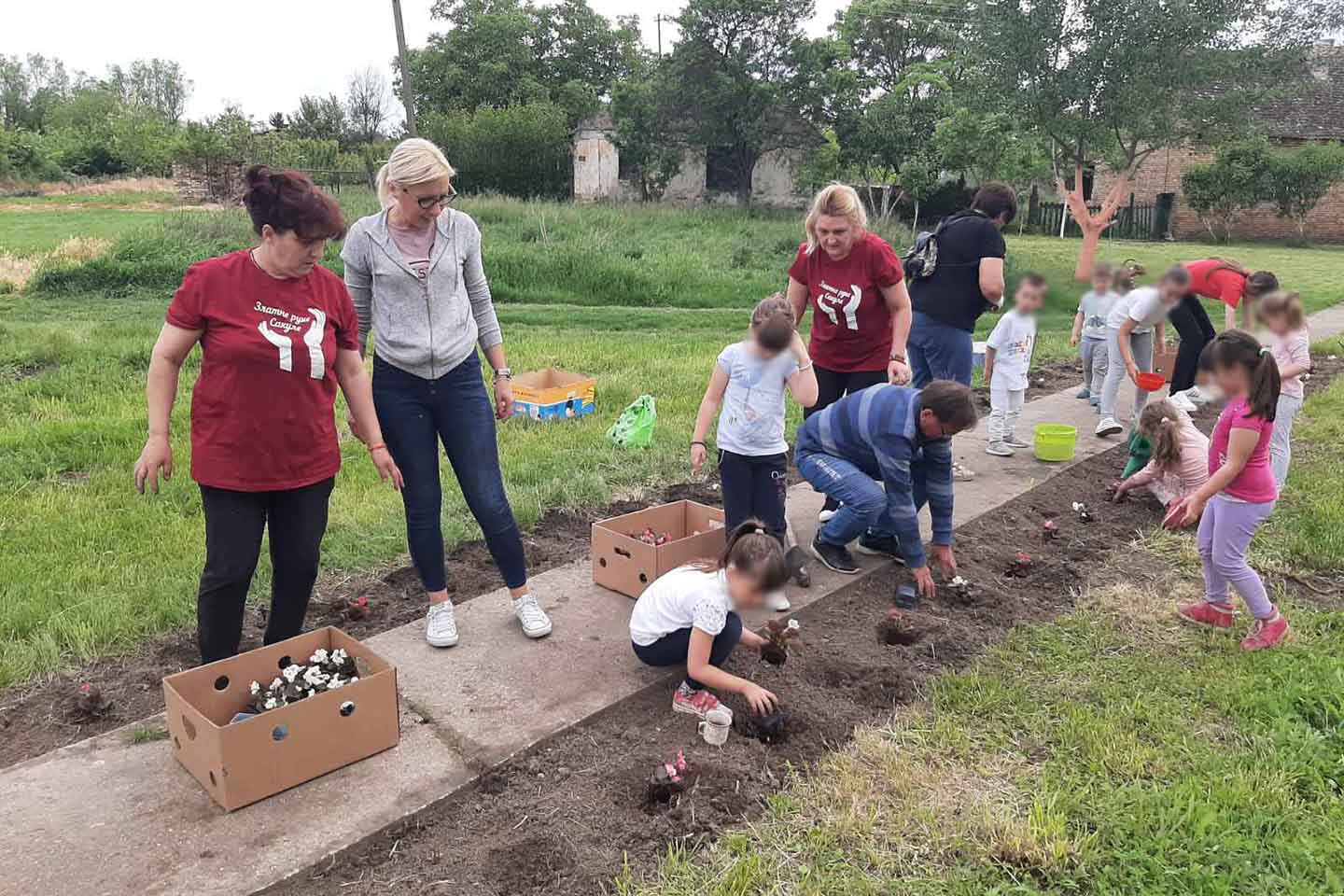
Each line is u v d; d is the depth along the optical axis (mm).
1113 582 5020
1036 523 5895
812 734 3590
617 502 6117
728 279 19047
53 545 5027
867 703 3818
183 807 3057
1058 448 7027
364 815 3039
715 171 33438
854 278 5000
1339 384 9758
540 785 3277
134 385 8945
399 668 3953
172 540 5102
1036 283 6957
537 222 22500
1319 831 3047
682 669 3975
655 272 19078
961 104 22625
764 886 2816
